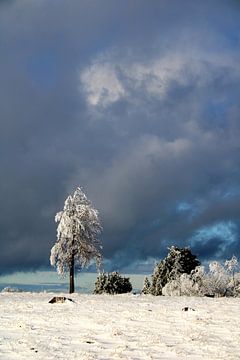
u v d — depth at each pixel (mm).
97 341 18031
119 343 17797
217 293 47406
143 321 22828
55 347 16828
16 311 25875
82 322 22219
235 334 19891
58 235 51344
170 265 59281
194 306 29047
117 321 22656
